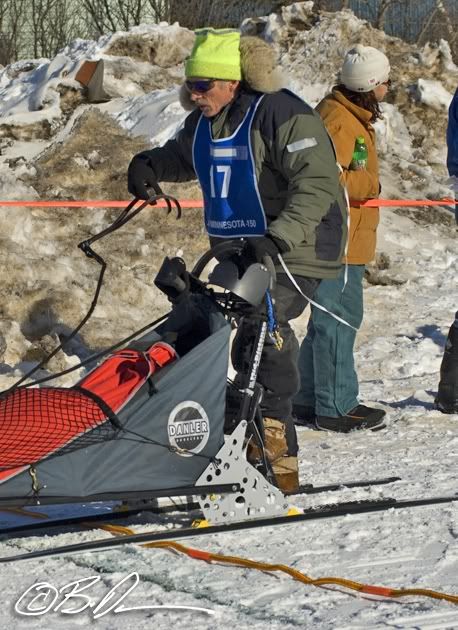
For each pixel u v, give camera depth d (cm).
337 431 754
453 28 3181
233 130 540
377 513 532
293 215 517
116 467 476
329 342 750
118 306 1048
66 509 559
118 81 1684
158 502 553
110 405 481
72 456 468
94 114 1420
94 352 954
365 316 1150
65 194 1274
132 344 523
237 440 507
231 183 545
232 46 531
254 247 509
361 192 738
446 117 1769
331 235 560
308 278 557
